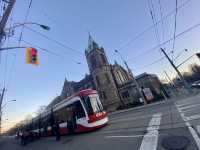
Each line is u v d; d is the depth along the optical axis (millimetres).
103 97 38938
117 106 36594
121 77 46062
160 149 5035
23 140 19672
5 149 19594
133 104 32844
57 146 10945
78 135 12859
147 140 6230
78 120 12789
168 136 6051
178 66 23688
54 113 16953
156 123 8875
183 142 5094
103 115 13148
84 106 12641
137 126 9422
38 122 22562
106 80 39656
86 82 48469
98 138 9211
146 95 31578
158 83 39438
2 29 7082
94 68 42344
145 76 36312
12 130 90688
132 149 5680
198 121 6918
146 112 15164
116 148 6336
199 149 4375
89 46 45375
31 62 7250
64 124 14531
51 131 17594
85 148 7852
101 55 43406
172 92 39938
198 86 28031
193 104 11930
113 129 10680
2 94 24438
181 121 7750
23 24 8234
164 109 13805
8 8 7070
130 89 37500
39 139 20141
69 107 14086
